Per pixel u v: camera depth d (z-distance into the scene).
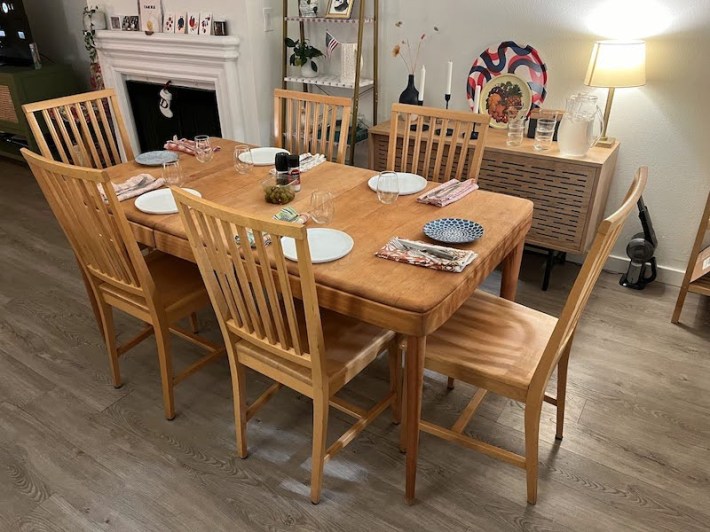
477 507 1.77
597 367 2.34
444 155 2.97
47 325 2.70
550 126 2.72
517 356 1.67
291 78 3.46
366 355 1.74
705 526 1.69
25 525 1.74
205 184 2.22
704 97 2.57
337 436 2.05
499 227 1.82
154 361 2.45
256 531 1.71
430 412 2.14
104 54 4.08
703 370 2.32
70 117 2.59
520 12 2.86
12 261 3.30
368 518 1.74
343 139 2.59
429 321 1.43
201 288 2.09
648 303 2.78
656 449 1.95
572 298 1.39
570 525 1.71
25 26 4.33
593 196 2.61
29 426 2.11
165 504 1.80
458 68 3.15
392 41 3.29
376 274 1.56
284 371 1.69
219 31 3.44
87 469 1.93
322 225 1.86
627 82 2.48
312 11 3.31
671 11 2.51
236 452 1.98
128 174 2.35
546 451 1.96
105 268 2.00
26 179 4.59
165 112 4.03
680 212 2.82
